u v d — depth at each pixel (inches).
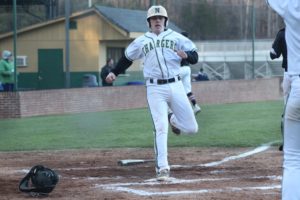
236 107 1889.8
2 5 1769.2
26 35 1759.4
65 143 1018.7
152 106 660.1
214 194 564.4
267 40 2437.3
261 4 2409.0
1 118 1537.9
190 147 947.3
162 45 653.3
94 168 740.7
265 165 750.5
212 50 2293.3
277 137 1062.4
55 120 1446.9
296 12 383.2
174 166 747.4
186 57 642.2
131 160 778.2
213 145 968.9
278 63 2487.7
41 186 559.2
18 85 1731.1
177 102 661.9
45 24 1768.0
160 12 660.7
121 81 1940.2
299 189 389.7
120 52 2006.6
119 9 1971.0
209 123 1332.4
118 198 548.1
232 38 2347.4
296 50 387.2
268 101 2297.0
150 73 660.1
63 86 1765.5
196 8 2207.2
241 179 648.4
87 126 1295.5
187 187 602.5
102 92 1775.3
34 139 1079.6
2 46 1758.1
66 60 1772.9
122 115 1566.2
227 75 2327.8
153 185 615.2
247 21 2375.7
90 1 1888.5
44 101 1624.0
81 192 577.9
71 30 1806.1
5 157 852.0
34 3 1775.3
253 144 974.4
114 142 1023.6
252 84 2341.3
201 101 2081.7
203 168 731.4
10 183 630.5
